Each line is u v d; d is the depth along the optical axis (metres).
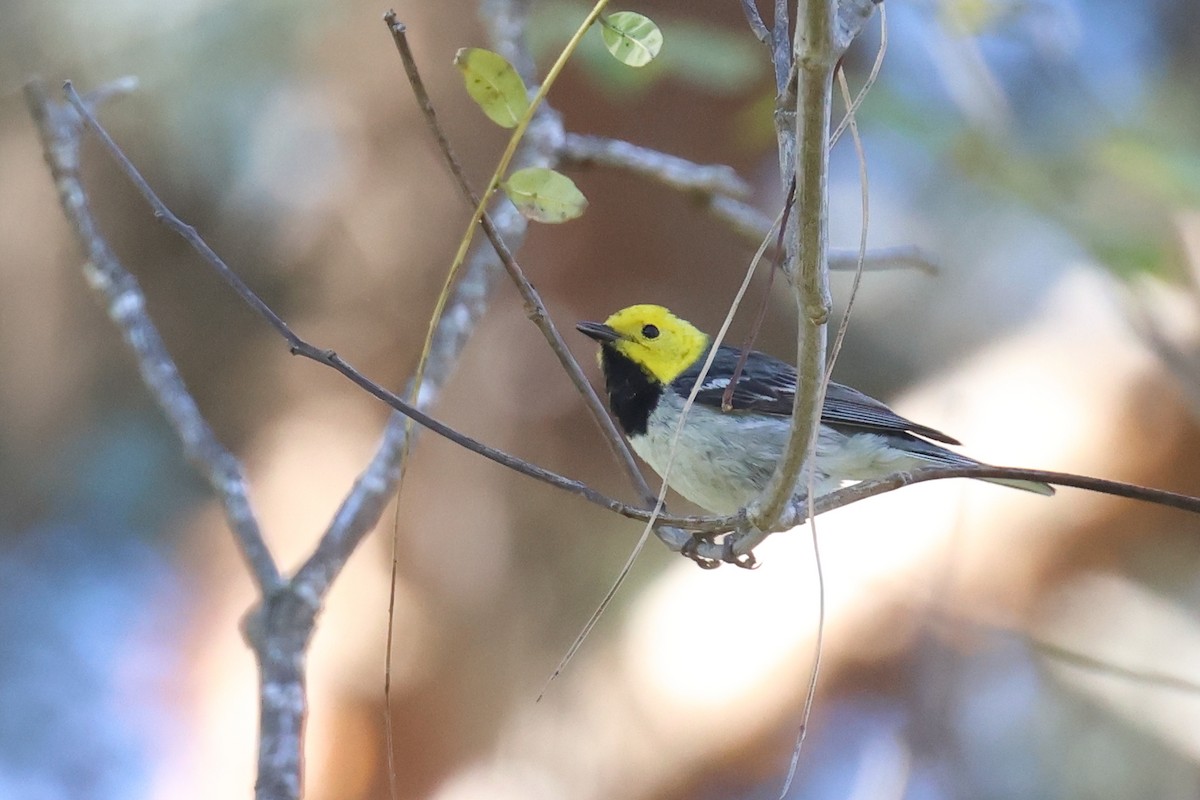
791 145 5.56
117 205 11.87
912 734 9.57
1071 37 11.37
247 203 11.84
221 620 12.12
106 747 12.11
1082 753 11.00
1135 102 12.89
